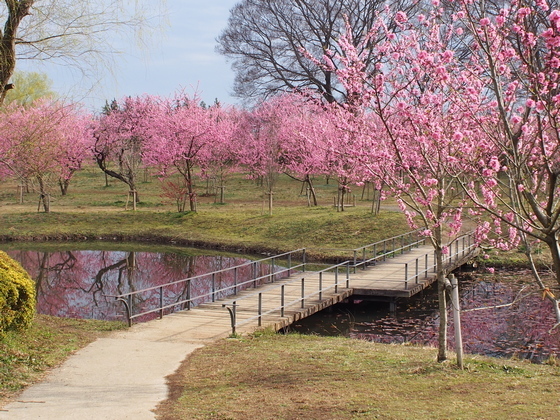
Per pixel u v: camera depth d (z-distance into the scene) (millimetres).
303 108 40000
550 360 9422
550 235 6039
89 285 20297
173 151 36562
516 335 12828
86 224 34219
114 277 21812
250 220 32062
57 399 7398
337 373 8367
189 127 36000
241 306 14281
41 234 32312
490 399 6887
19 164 16328
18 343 9672
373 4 37562
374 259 21062
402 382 7777
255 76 44781
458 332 8570
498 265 21141
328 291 16078
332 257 24000
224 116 47938
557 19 5535
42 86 41469
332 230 27688
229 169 47750
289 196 45125
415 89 9031
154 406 7145
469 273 20344
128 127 42438
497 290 17656
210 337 11125
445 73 7219
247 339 10984
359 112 11711
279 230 29266
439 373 8219
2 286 9281
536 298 16266
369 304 16891
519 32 6359
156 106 43219
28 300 9883
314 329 14047
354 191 47656
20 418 6688
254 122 45500
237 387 7812
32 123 17141
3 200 44781
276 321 12703
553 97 6105
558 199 7074
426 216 8992
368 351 9977
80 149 40594
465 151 7895
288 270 20062
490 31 7176
